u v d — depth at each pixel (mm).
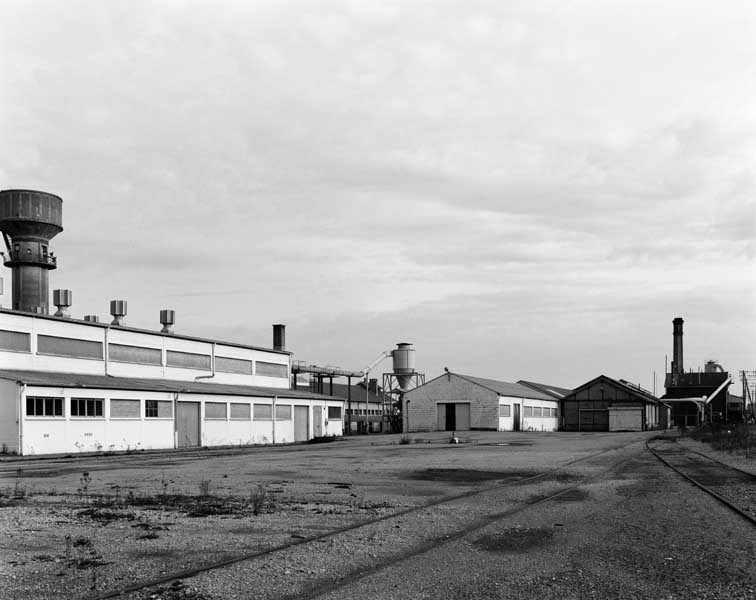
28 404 32719
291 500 13414
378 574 7195
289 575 7184
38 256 49656
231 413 47625
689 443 38625
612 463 23484
